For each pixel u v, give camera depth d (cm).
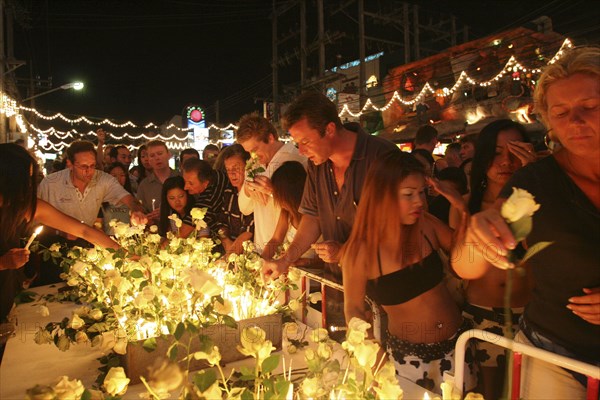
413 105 1566
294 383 165
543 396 145
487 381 196
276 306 222
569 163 135
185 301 181
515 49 1241
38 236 348
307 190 247
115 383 112
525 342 154
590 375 122
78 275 245
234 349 188
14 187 219
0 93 1470
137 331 188
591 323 136
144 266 202
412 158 169
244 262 224
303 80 2066
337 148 221
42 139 2484
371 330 202
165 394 108
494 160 203
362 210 174
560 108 126
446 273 209
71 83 1711
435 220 192
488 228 95
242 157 335
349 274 178
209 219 367
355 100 1753
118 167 550
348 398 113
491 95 1209
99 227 426
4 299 224
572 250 133
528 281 192
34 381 180
